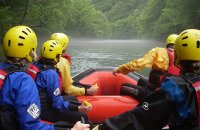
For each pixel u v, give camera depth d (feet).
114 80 19.11
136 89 14.89
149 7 208.85
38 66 10.68
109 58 69.72
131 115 5.74
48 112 10.46
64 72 13.17
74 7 205.46
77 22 213.46
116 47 125.59
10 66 6.93
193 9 122.01
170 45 13.32
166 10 156.25
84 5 216.74
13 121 6.41
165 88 5.62
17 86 6.45
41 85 10.21
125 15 386.73
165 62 11.82
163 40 176.04
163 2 195.31
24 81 6.50
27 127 6.36
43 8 70.54
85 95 14.75
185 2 123.65
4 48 7.16
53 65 10.76
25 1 59.77
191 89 5.56
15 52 7.04
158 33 176.14
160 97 5.61
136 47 126.00
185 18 125.59
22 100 6.37
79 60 64.08
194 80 5.67
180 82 5.64
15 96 6.43
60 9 91.40
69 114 11.05
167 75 11.98
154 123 5.63
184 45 6.01
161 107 5.56
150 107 5.62
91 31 226.99
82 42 189.06
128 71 11.71
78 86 15.53
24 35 7.13
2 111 6.41
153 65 12.01
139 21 228.02
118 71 11.84
